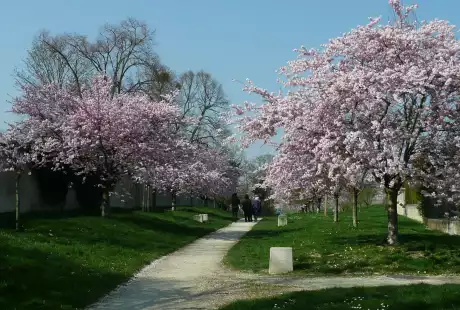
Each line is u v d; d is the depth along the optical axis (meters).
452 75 16.77
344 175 17.09
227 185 50.69
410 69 16.92
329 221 34.75
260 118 18.83
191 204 62.53
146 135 26.95
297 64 18.92
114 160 26.67
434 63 17.20
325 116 17.70
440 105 17.23
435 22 18.22
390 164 16.23
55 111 26.77
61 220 23.28
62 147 25.95
